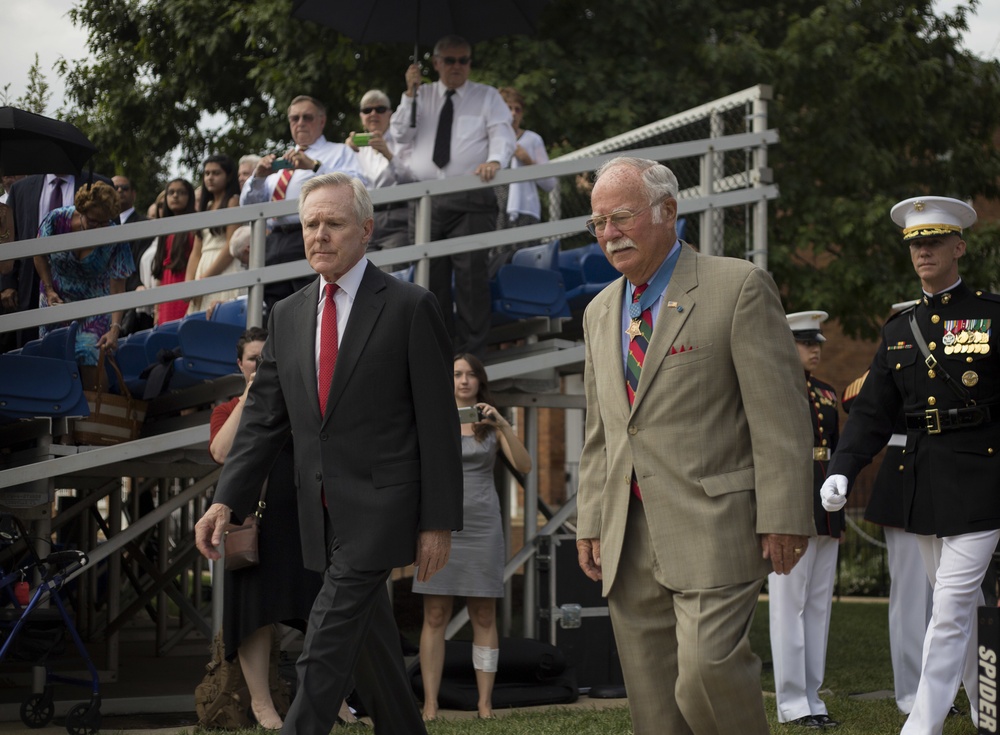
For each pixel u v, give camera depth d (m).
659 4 25.67
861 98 26.42
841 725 11.10
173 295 11.50
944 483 9.37
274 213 11.91
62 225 12.29
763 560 6.50
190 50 27.00
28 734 10.49
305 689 6.84
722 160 15.00
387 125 14.42
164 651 17.00
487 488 11.91
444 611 11.64
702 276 6.74
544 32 25.72
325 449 7.14
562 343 14.05
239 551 10.22
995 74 28.58
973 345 9.33
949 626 9.26
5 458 11.87
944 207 9.52
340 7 15.20
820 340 12.32
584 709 11.92
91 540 17.84
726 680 6.25
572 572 13.60
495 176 13.04
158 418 13.74
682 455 6.59
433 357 7.21
